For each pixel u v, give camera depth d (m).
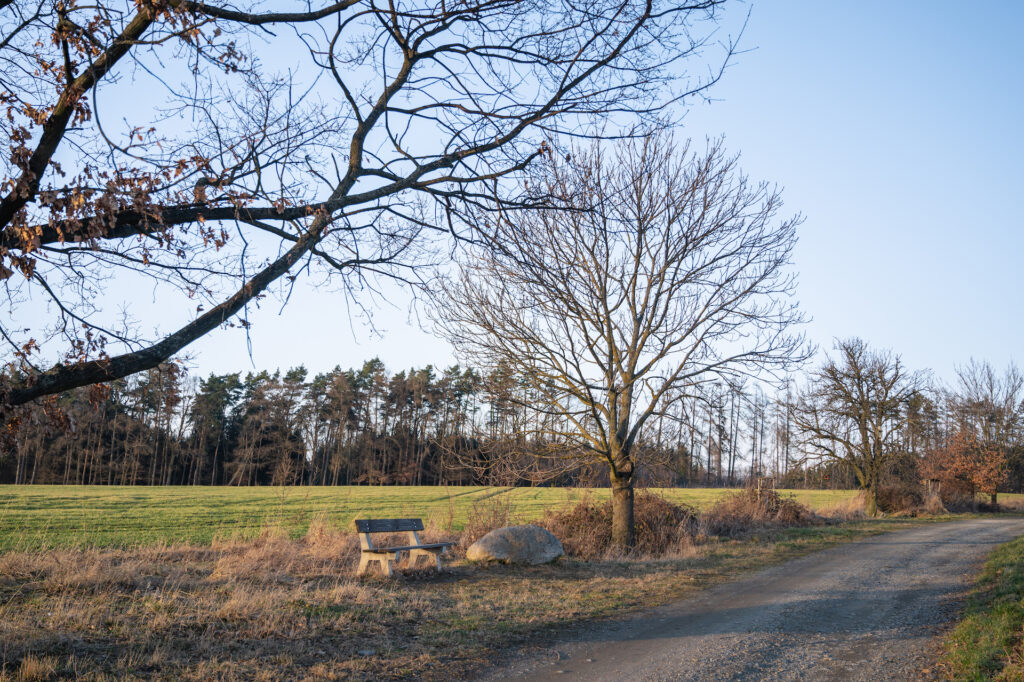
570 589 12.35
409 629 8.88
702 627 9.79
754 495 28.69
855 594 12.84
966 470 45.97
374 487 63.28
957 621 10.41
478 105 6.43
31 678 5.93
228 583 10.62
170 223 5.56
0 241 5.07
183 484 74.88
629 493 18.73
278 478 25.31
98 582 9.72
